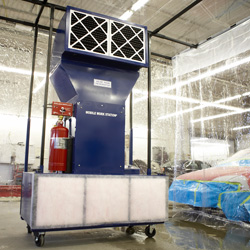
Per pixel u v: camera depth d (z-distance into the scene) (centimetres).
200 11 514
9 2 496
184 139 530
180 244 241
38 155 749
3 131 728
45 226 215
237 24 447
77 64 266
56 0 496
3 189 605
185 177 419
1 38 647
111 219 240
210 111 454
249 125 381
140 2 496
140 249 221
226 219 358
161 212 263
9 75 727
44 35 614
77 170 246
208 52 493
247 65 418
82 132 254
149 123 317
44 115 263
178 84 557
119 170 264
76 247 223
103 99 269
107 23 275
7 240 242
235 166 369
